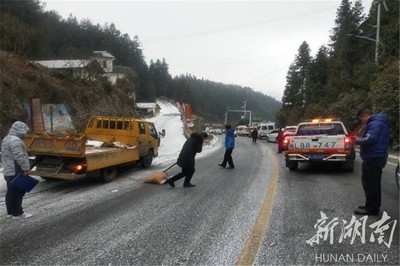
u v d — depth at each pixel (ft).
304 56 251.19
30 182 21.43
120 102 149.59
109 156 35.04
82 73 129.39
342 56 155.22
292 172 41.19
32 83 83.76
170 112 360.48
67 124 88.58
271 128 147.64
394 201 24.76
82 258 15.17
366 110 21.42
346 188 30.48
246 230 18.71
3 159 21.71
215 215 21.80
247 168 45.60
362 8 174.70
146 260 14.92
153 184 33.81
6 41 105.70
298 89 250.57
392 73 78.48
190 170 31.71
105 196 28.09
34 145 31.91
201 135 32.48
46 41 186.29
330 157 39.40
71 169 31.35
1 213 22.61
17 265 14.49
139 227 19.45
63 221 20.74
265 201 25.45
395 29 107.14
